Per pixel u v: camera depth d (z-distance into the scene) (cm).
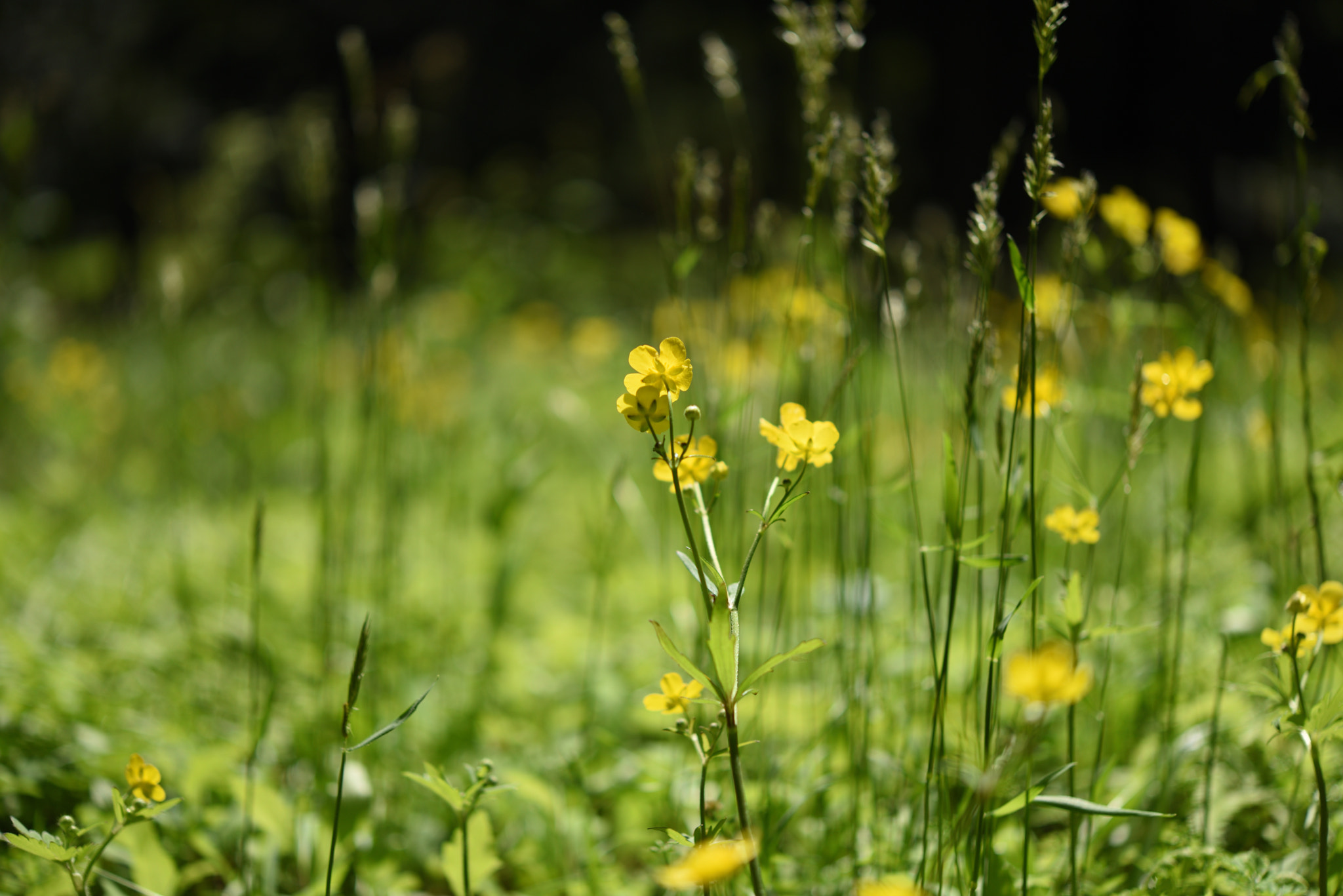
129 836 140
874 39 811
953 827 133
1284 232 148
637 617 209
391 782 154
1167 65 780
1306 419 139
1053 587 177
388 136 164
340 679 166
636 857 151
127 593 211
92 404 302
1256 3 789
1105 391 153
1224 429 237
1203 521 200
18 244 323
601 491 262
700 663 146
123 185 775
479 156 868
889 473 253
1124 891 137
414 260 324
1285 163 148
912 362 191
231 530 241
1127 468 137
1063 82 785
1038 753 151
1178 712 152
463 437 236
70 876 134
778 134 730
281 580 216
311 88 874
